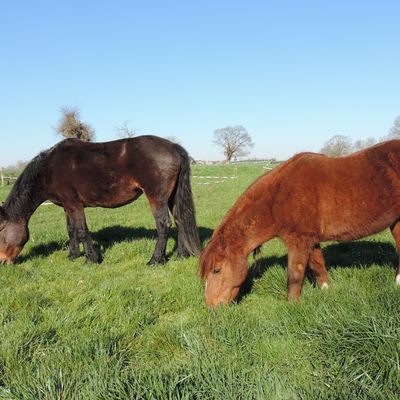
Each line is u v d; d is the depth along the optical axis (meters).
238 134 86.31
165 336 3.55
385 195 4.01
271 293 4.64
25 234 6.86
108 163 6.49
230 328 3.42
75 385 2.66
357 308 3.37
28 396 2.54
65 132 47.31
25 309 4.29
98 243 8.09
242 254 4.20
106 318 3.99
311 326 3.31
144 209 14.26
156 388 2.45
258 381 2.60
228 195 18.20
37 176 6.75
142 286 5.14
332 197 4.02
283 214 4.09
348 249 6.52
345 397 2.34
